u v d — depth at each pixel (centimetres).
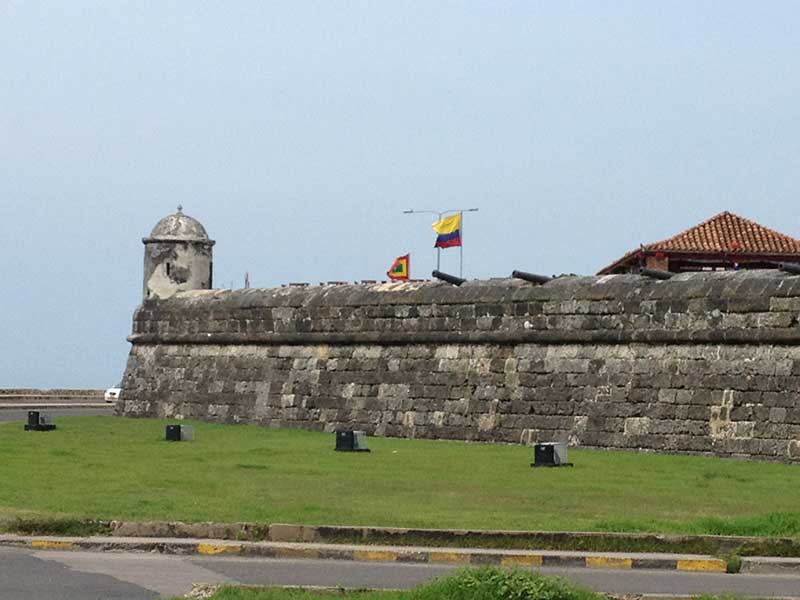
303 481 3197
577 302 4297
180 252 5759
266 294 5297
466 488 3095
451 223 5525
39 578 2058
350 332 4950
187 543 2347
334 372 4994
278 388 5178
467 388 4559
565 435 4269
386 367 4822
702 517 2659
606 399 4188
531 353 4409
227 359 5419
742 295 3903
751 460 3781
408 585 2034
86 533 2466
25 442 4331
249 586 1961
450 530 2420
